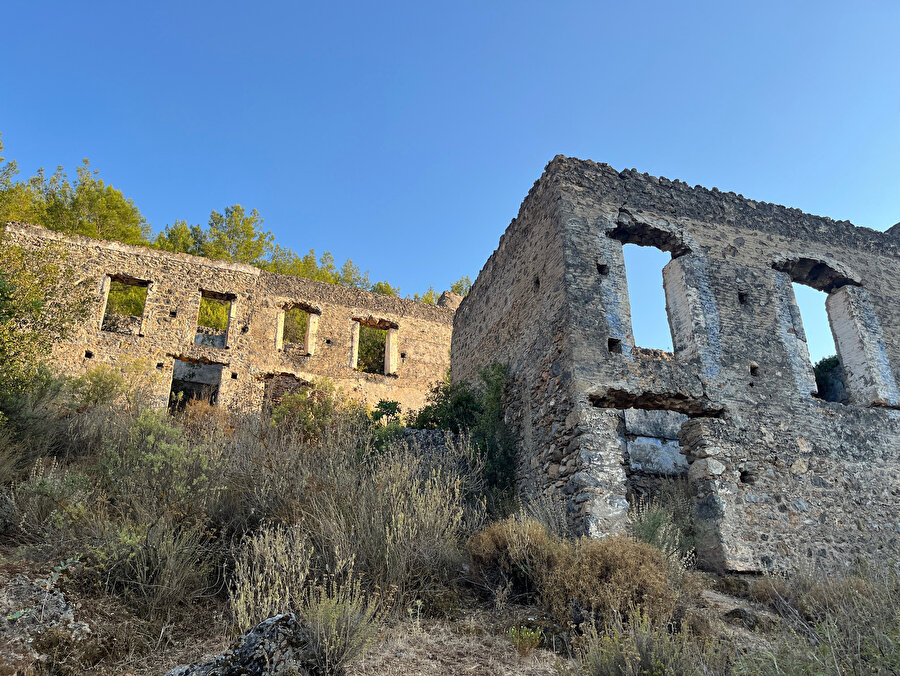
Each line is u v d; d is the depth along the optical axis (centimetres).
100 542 540
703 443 935
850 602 596
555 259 1035
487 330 1366
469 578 651
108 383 1271
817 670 402
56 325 1109
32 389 920
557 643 531
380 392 2119
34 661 416
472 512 830
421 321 2312
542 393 1011
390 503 705
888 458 1046
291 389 1992
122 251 1802
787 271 1178
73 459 812
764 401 1006
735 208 1171
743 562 856
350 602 503
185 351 1784
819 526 934
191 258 1908
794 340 1083
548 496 892
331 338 2112
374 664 468
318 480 717
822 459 994
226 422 1125
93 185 2516
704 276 1079
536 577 627
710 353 1011
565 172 1082
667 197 1131
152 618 496
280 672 404
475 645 521
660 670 423
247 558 578
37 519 571
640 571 596
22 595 466
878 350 1152
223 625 506
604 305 988
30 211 2080
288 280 2091
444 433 1138
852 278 1203
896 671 390
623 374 942
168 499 631
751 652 445
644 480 1025
